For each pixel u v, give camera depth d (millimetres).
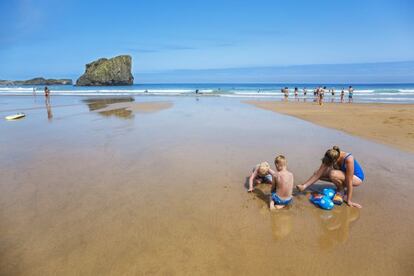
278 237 4789
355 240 4691
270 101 32875
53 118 18500
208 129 14281
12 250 4496
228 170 8094
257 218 5418
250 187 6605
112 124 16000
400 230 4969
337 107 25266
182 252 4395
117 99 37219
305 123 16188
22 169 8312
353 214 5539
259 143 11219
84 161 9023
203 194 6504
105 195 6480
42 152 10102
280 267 4047
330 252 4383
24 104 29438
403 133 12953
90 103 30359
